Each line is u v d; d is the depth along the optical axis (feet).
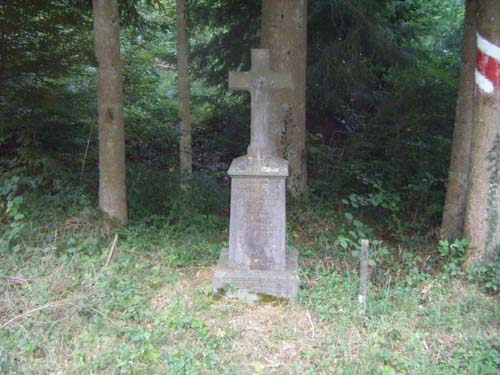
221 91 37.17
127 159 29.86
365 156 29.40
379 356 12.79
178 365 12.32
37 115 24.97
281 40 23.80
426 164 26.48
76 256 17.57
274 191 16.01
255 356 13.11
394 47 30.12
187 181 24.54
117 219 20.56
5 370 11.93
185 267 18.28
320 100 32.12
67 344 13.15
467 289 16.37
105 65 19.61
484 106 16.58
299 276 17.15
